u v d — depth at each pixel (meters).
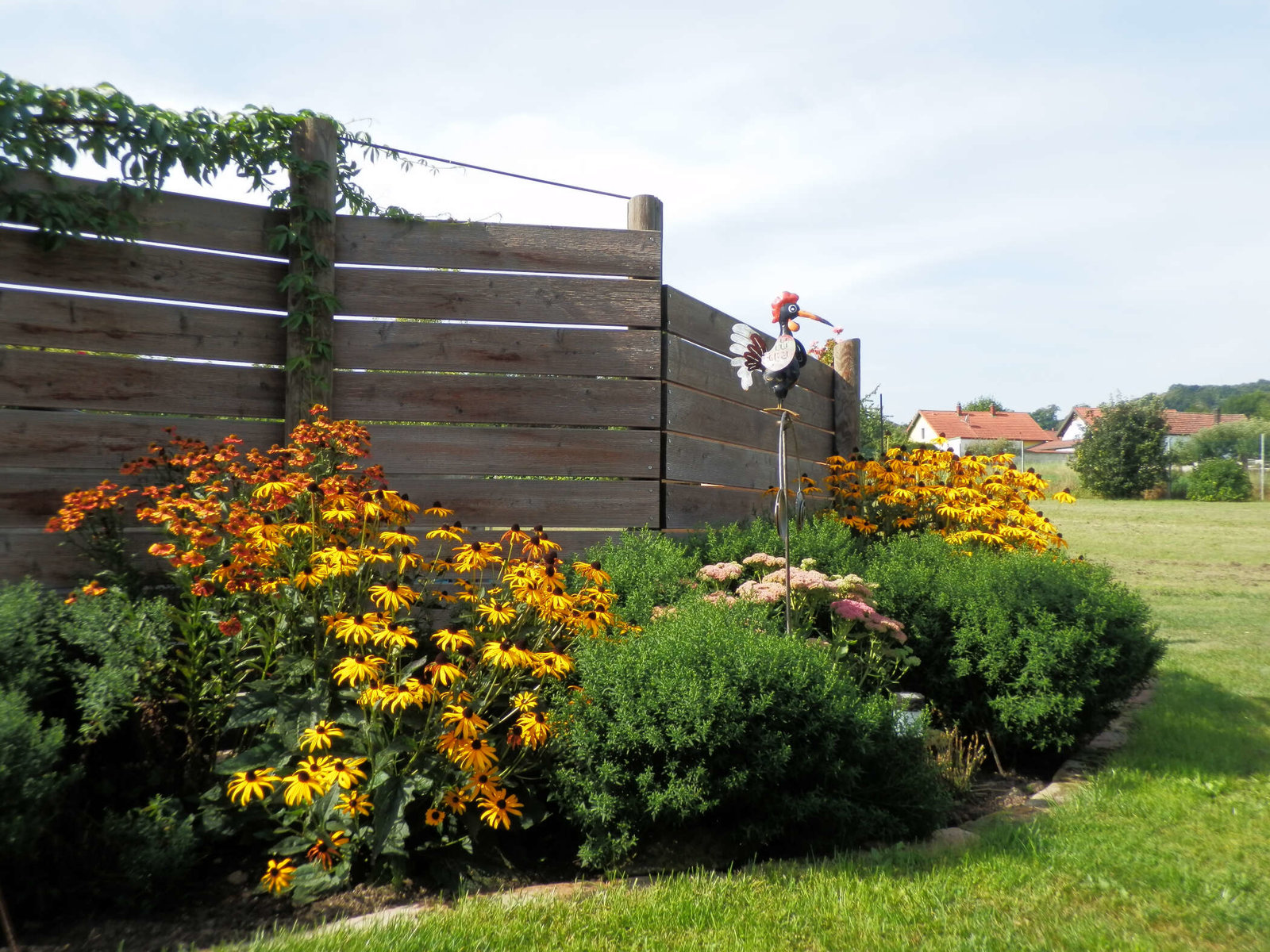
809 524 6.83
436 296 5.25
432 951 2.54
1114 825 3.70
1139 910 2.91
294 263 4.96
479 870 3.17
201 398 4.82
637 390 5.59
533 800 3.36
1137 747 4.89
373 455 5.09
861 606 4.64
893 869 3.20
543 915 2.78
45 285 4.54
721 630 3.63
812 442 8.56
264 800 3.13
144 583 4.45
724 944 2.62
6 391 4.46
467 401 5.27
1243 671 6.75
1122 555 15.95
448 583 4.98
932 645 5.01
